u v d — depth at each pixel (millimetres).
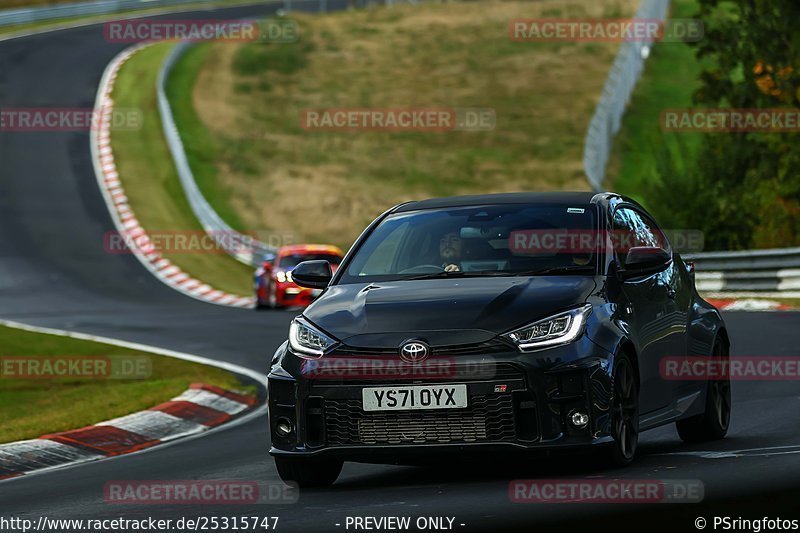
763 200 97750
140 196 165750
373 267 30625
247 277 138625
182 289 126438
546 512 23422
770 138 102250
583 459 27688
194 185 161250
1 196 163000
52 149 182375
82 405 49938
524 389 26516
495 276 29219
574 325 27266
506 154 192875
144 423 45250
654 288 31281
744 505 23000
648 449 32531
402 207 32812
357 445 27172
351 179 180500
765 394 43469
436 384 26672
